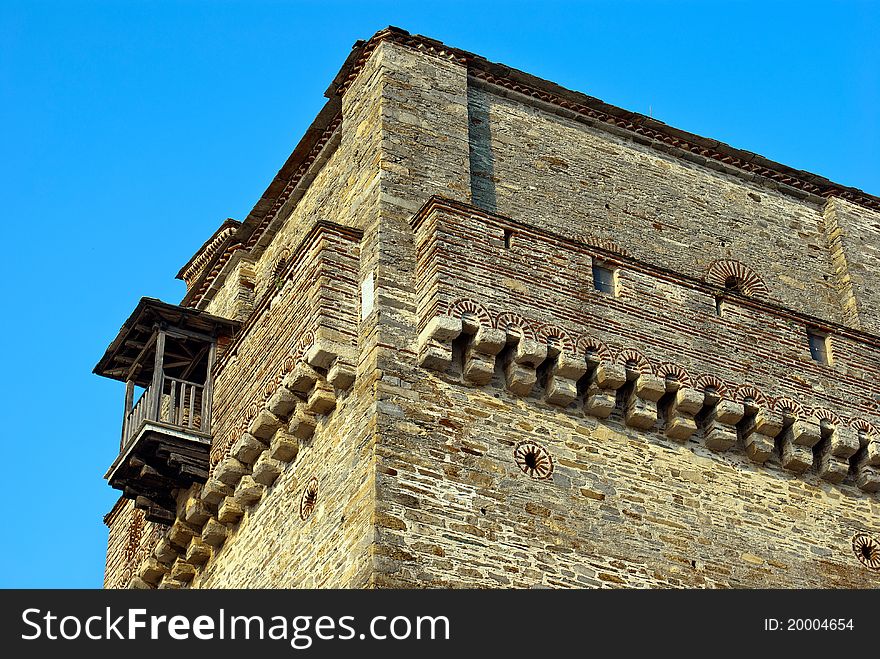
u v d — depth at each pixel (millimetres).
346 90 32531
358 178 30250
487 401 26625
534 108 32844
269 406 28266
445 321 26422
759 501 28078
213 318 32875
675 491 27344
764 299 32781
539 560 25359
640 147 33625
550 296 27734
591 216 31844
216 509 30562
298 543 27078
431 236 27516
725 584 26734
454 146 30422
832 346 30375
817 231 34750
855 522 28828
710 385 28359
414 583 24234
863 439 29406
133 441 31109
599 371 27391
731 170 34312
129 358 34062
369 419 25797
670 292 29109
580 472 26656
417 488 25109
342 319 27625
